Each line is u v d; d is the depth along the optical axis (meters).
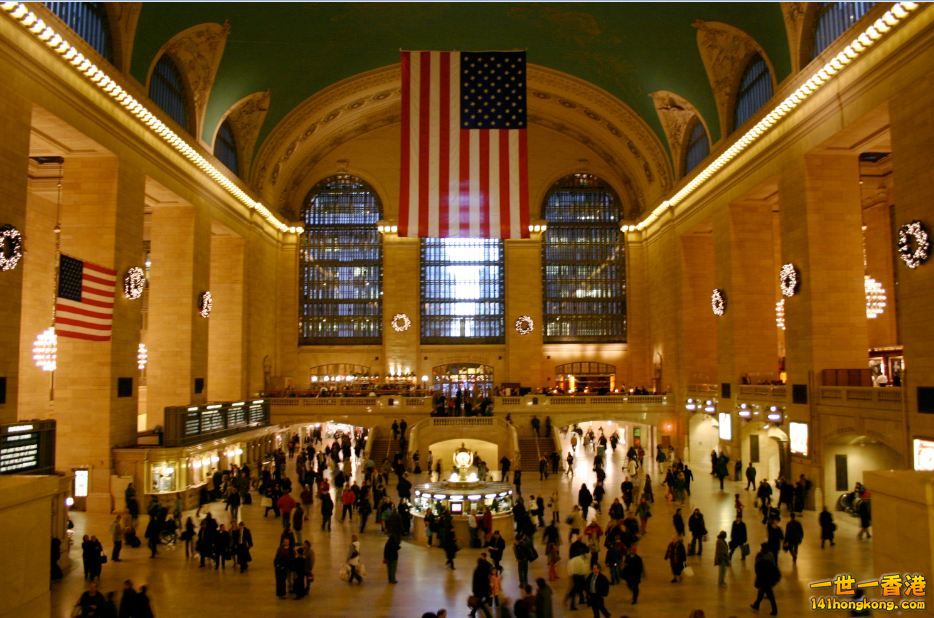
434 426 31.58
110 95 20.78
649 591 13.28
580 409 34.78
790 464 23.19
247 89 29.56
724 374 28.83
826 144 21.36
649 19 26.39
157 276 27.53
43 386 27.64
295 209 42.12
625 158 39.53
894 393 17.73
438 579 14.28
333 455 29.03
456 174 20.38
